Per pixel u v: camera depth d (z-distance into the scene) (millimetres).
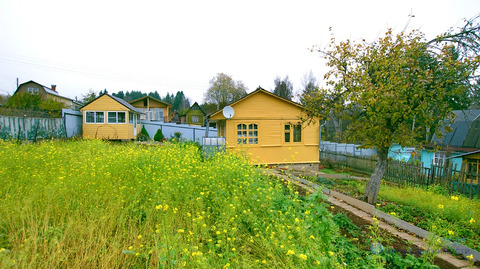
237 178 6102
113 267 2871
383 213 5922
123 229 3508
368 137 7125
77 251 3031
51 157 6852
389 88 5961
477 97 6938
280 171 10844
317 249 2852
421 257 3717
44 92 35625
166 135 28125
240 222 3885
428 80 6020
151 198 4426
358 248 3949
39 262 2785
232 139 12719
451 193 8781
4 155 6488
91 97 38500
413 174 11188
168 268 2693
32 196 3732
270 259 3086
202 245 3242
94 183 4488
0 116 13078
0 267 2389
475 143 14633
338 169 15797
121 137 21375
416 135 6281
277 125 13180
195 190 5016
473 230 5125
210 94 54844
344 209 6422
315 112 7852
